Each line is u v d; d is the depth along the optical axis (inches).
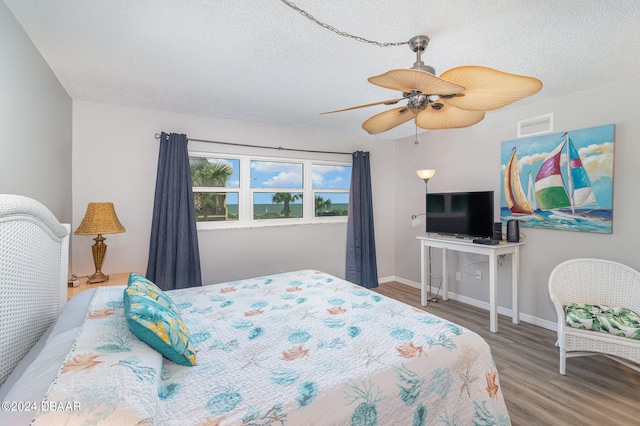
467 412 50.5
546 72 89.5
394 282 185.0
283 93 107.6
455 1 57.2
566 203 108.3
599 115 100.6
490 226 123.7
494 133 131.4
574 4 58.6
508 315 128.7
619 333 78.2
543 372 86.0
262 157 148.6
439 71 88.4
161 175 121.8
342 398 40.9
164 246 122.1
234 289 89.9
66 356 37.5
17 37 64.1
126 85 99.2
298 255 159.2
